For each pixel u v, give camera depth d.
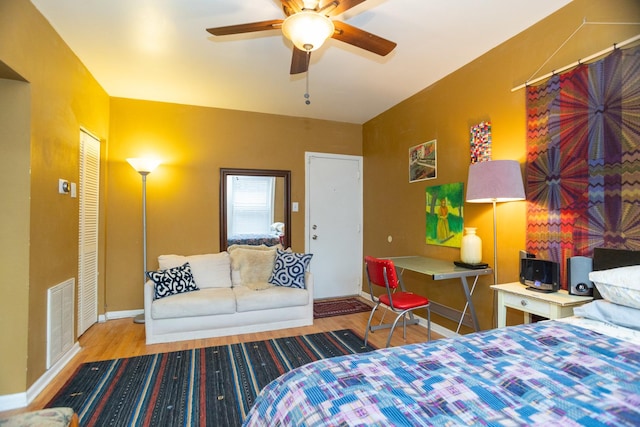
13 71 1.96
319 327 3.49
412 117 3.78
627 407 0.86
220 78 3.34
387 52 2.05
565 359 1.16
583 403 0.89
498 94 2.65
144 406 2.03
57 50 2.48
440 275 2.46
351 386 1.01
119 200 3.84
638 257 1.68
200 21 2.35
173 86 3.54
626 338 1.34
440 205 3.30
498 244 2.65
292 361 2.66
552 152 2.22
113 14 2.26
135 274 3.90
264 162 4.47
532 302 1.97
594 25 1.99
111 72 3.19
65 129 2.64
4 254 2.05
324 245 4.79
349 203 4.92
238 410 2.00
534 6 2.17
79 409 2.00
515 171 2.26
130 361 2.65
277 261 3.70
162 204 4.01
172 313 3.02
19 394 2.04
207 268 3.54
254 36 2.55
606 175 1.91
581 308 1.65
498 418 0.84
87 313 3.38
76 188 2.85
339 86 3.54
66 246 2.66
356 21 2.34
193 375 2.42
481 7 2.18
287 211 4.57
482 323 2.76
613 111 1.88
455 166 3.12
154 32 2.49
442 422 0.83
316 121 4.74
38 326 2.21
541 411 0.86
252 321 3.31
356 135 4.93
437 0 2.11
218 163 4.25
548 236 2.24
